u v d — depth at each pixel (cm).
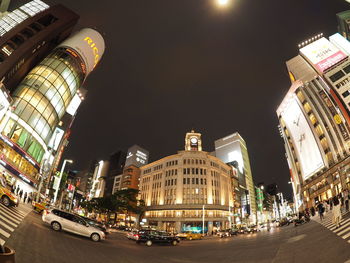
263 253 1328
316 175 6681
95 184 14725
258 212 14400
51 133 5406
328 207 3353
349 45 6688
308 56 7294
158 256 1450
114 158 14288
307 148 7194
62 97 5538
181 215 7838
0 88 3612
